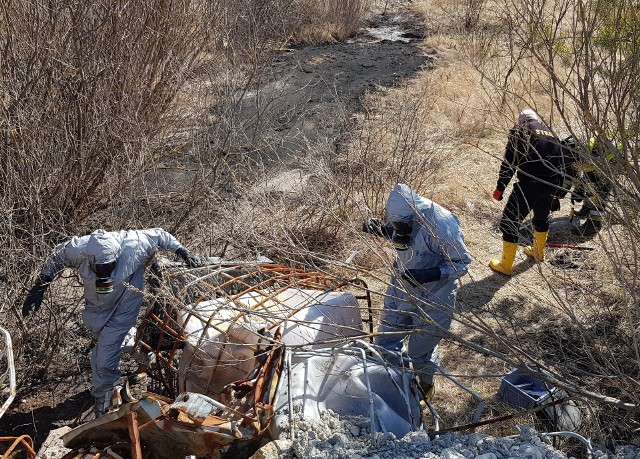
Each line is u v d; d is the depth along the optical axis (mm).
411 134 8828
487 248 7641
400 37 15719
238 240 6441
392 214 4895
